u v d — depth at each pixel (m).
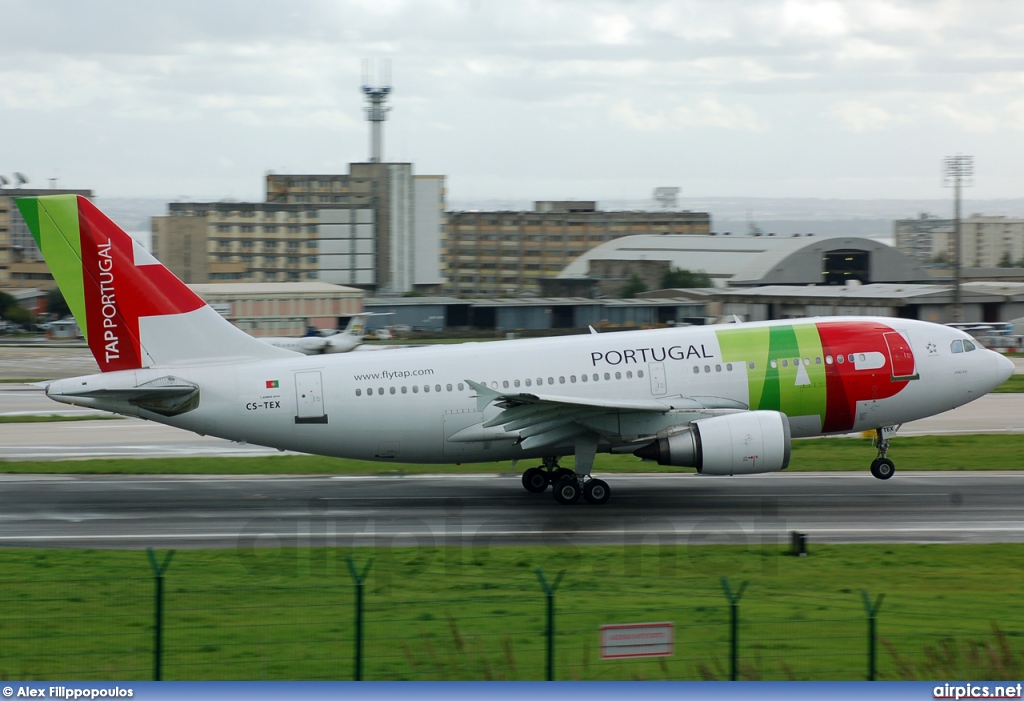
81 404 147.50
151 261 149.38
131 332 149.00
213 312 151.62
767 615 91.00
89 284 147.75
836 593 100.88
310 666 76.88
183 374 148.50
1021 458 187.88
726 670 76.44
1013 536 128.50
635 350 155.00
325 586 100.94
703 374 154.00
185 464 185.50
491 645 81.44
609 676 75.38
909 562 114.94
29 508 146.75
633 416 148.50
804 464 183.88
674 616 90.19
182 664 77.31
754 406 154.88
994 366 163.12
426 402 150.25
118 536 128.62
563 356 154.12
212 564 112.12
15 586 100.38
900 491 158.50
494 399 139.00
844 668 77.12
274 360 152.00
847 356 157.00
